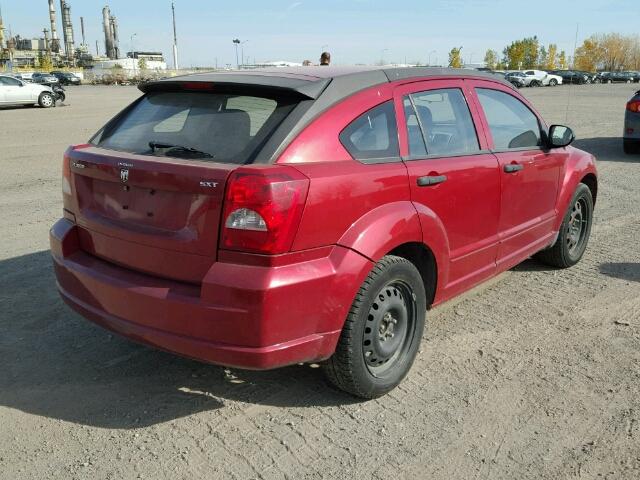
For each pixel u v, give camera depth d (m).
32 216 7.45
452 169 3.80
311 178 2.94
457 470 2.89
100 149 3.50
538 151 4.80
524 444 3.09
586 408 3.41
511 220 4.50
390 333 3.51
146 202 3.14
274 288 2.83
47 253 6.00
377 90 3.52
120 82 65.69
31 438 3.13
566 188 5.23
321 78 3.38
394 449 3.04
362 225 3.19
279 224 2.82
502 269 4.54
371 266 3.18
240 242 2.83
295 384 3.66
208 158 3.07
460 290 4.10
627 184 9.66
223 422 3.27
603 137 15.45
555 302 4.89
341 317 3.11
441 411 3.38
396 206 3.38
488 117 4.36
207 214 2.89
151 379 3.71
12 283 5.20
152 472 2.87
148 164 3.07
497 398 3.51
